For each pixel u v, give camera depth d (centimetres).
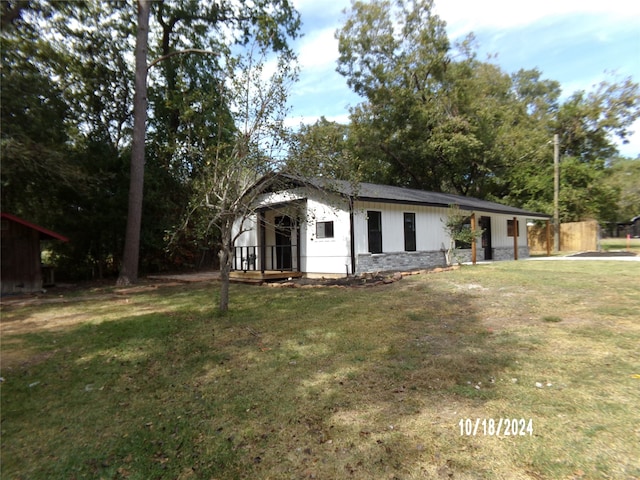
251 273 1177
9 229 1135
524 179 2527
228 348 500
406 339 500
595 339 461
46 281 1309
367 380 377
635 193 3228
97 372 441
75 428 317
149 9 1406
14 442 299
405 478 231
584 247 2231
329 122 1803
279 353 470
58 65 1470
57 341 570
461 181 2734
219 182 663
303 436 286
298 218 873
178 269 1838
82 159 1482
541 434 266
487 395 330
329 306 723
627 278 898
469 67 2586
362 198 1051
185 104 1119
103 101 1678
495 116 2633
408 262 1281
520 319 573
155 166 1606
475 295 766
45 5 1301
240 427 305
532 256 1969
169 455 274
